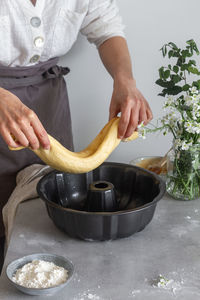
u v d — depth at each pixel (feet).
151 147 5.07
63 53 4.44
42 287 2.71
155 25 4.68
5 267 3.05
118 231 3.24
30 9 3.76
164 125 3.80
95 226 3.19
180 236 3.42
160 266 3.05
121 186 3.93
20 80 4.23
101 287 2.84
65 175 3.81
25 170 4.33
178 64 3.94
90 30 4.45
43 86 4.45
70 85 5.06
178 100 3.83
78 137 5.24
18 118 2.75
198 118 3.66
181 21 4.63
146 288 2.84
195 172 3.86
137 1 4.63
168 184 3.98
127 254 3.19
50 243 3.33
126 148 5.13
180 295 2.77
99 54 4.46
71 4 4.10
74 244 3.32
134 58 4.83
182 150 3.78
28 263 2.92
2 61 3.99
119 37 4.33
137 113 3.50
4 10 3.66
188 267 3.05
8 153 4.33
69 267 2.88
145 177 3.77
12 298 2.76
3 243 4.72
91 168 3.19
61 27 4.09
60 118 4.70
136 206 3.77
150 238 3.39
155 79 4.85
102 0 4.34
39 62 4.33
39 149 2.93
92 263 3.08
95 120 5.15
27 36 3.86
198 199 3.99
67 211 3.17
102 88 5.00
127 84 3.79
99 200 3.48
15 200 3.92
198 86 3.78
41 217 3.70
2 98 2.88
